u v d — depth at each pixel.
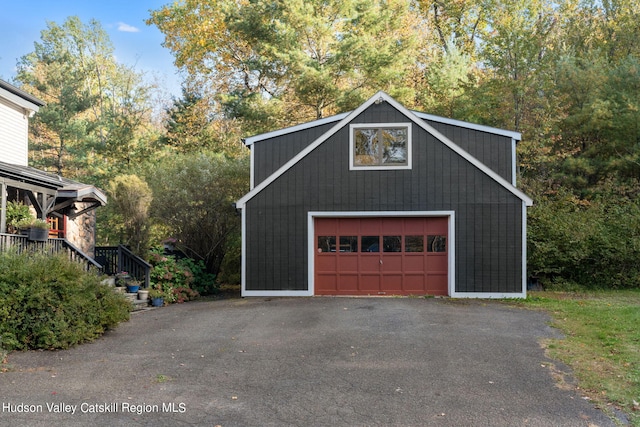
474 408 6.51
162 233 23.94
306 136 19.38
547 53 26.52
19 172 13.01
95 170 32.31
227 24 30.58
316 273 17.44
